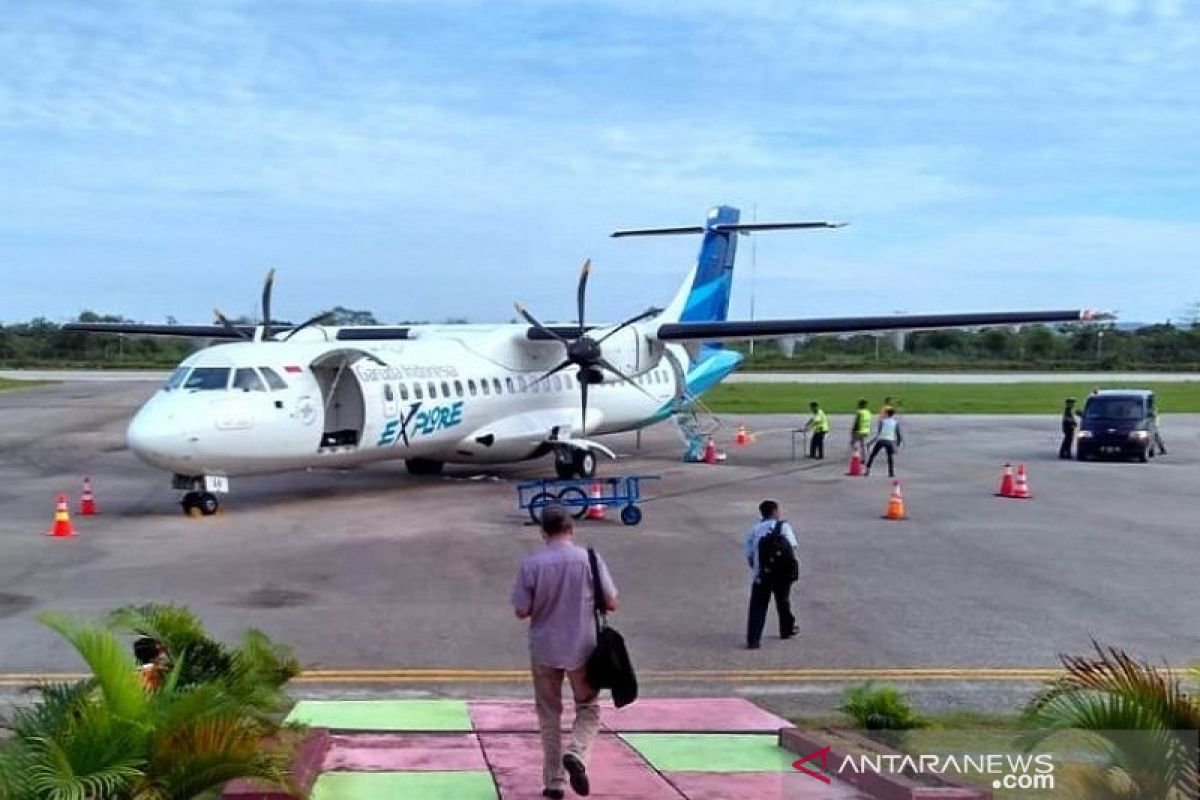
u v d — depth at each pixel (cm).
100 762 621
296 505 2323
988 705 1071
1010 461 3306
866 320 2828
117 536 1945
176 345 10856
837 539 1983
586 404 2853
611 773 851
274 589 1540
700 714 1022
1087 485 2767
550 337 2805
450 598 1493
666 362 3272
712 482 2770
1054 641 1309
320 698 1073
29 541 1892
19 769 605
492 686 1118
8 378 7350
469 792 801
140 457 2091
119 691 650
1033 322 2784
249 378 2200
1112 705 611
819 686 1138
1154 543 1959
